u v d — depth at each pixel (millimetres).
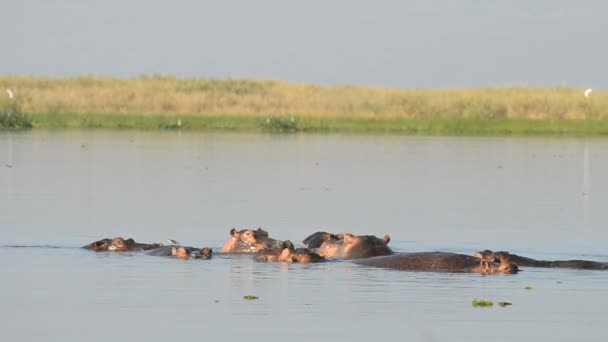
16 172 94312
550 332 36906
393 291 43562
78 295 42281
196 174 96188
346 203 75812
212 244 56688
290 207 72938
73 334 36125
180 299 41750
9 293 42562
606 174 101500
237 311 39719
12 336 35781
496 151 129875
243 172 98875
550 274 47969
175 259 51250
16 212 67875
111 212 68625
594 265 49438
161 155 116188
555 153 127812
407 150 129875
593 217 69562
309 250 51875
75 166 101312
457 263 48875
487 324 37969
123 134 155125
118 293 42781
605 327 37688
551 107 199500
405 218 68312
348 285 44750
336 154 121938
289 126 174125
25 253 52438
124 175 93750
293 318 38656
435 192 84250
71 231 60031
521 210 73125
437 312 39875
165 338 35656
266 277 46594
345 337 36062
